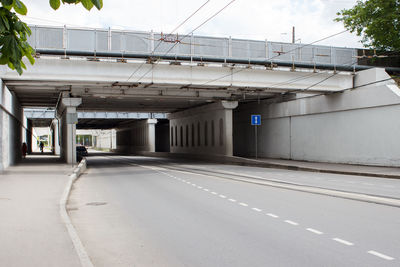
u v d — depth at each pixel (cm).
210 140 4606
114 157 6291
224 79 3020
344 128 3098
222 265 564
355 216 945
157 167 3275
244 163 3553
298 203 1163
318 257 596
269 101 4150
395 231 776
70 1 312
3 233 725
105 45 2720
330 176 2205
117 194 1468
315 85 3198
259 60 3044
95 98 3959
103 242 725
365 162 2880
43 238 683
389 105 2652
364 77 3170
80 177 2322
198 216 973
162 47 2819
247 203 1173
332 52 3312
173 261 591
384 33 3666
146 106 4934
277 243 688
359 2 3891
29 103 4528
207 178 2102
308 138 3541
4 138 2617
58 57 2666
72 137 3362
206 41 2928
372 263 561
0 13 314
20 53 324
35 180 1833
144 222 911
